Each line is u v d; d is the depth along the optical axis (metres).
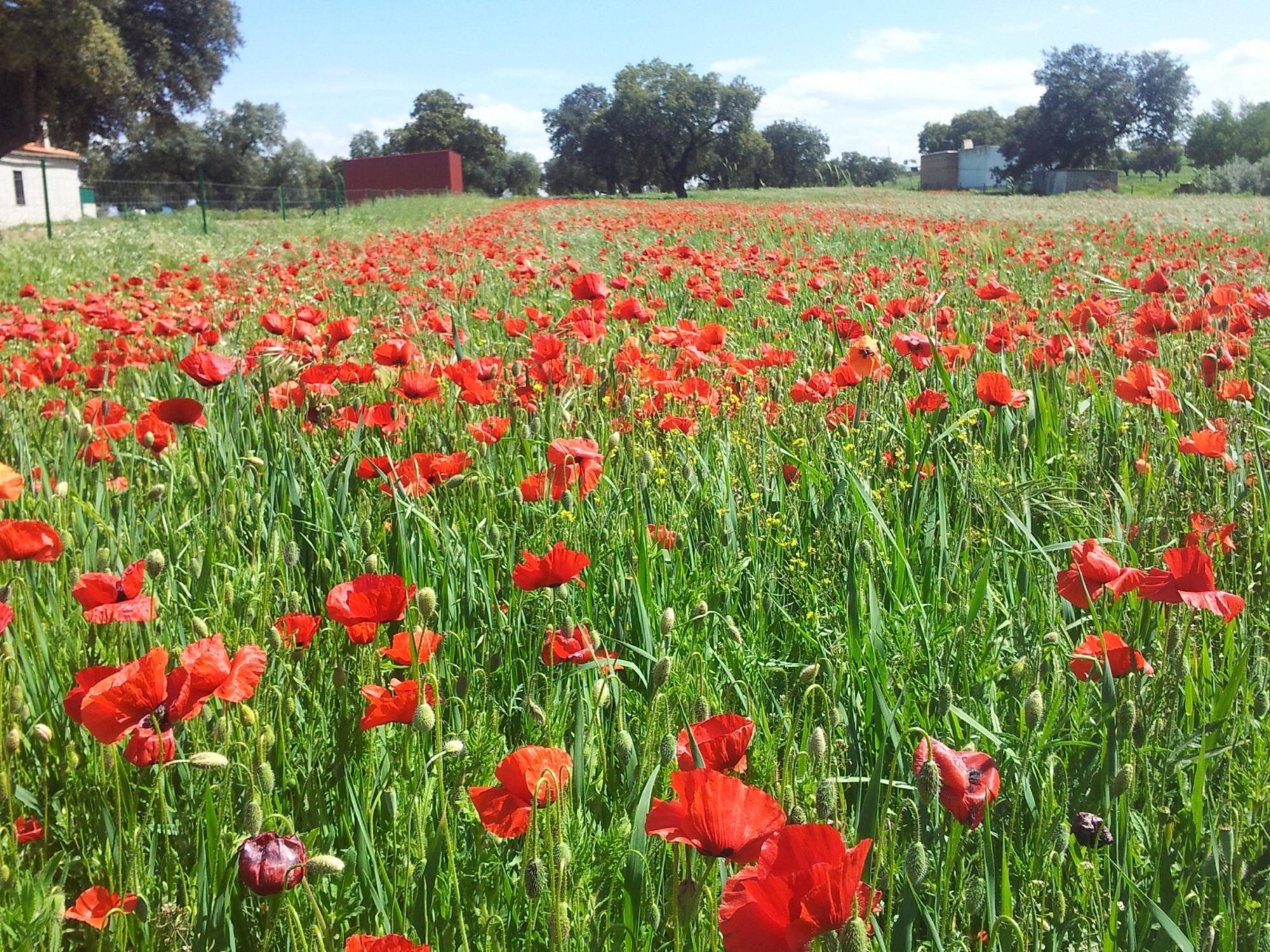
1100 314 6.23
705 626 3.20
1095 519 3.95
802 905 1.33
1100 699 2.65
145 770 2.38
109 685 1.95
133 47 59.66
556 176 134.50
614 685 2.55
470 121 139.38
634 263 12.10
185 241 22.45
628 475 4.27
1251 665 2.81
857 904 1.36
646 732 2.23
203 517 4.02
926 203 44.41
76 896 2.30
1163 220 28.41
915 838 2.02
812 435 4.95
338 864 1.75
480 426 4.36
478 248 16.00
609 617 3.30
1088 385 5.49
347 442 4.73
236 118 120.56
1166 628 2.80
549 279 9.96
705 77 115.88
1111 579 2.51
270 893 1.74
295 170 125.38
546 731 2.49
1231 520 3.79
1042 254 13.20
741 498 4.21
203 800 2.20
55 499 3.93
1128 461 4.52
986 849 1.94
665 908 2.00
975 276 9.78
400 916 1.96
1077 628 3.12
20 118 52.50
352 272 12.59
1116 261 14.83
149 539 3.94
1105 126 128.25
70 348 7.38
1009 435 4.89
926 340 5.39
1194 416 4.88
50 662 2.90
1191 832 2.22
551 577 2.66
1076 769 2.52
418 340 7.62
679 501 4.18
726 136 116.44
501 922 1.91
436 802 2.24
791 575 3.67
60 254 19.08
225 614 2.99
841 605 3.29
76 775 2.45
